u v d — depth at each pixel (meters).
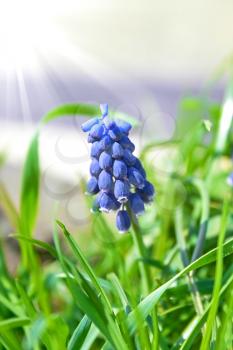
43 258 0.45
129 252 0.38
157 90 1.24
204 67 1.39
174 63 1.42
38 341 0.29
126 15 1.74
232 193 0.38
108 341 0.26
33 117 1.00
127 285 0.33
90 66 1.29
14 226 0.39
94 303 0.27
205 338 0.26
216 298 0.26
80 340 0.27
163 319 0.32
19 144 0.80
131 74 1.33
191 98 0.45
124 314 0.27
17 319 0.28
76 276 0.27
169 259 0.34
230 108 0.41
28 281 0.36
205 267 0.36
